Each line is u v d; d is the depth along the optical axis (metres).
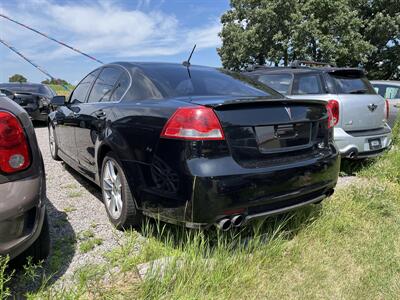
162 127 2.53
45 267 2.46
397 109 7.56
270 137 2.66
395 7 26.59
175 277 2.27
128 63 3.61
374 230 3.27
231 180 2.39
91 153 3.62
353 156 4.99
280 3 24.38
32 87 10.51
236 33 26.75
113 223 3.17
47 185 4.34
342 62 25.58
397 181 4.79
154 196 2.59
